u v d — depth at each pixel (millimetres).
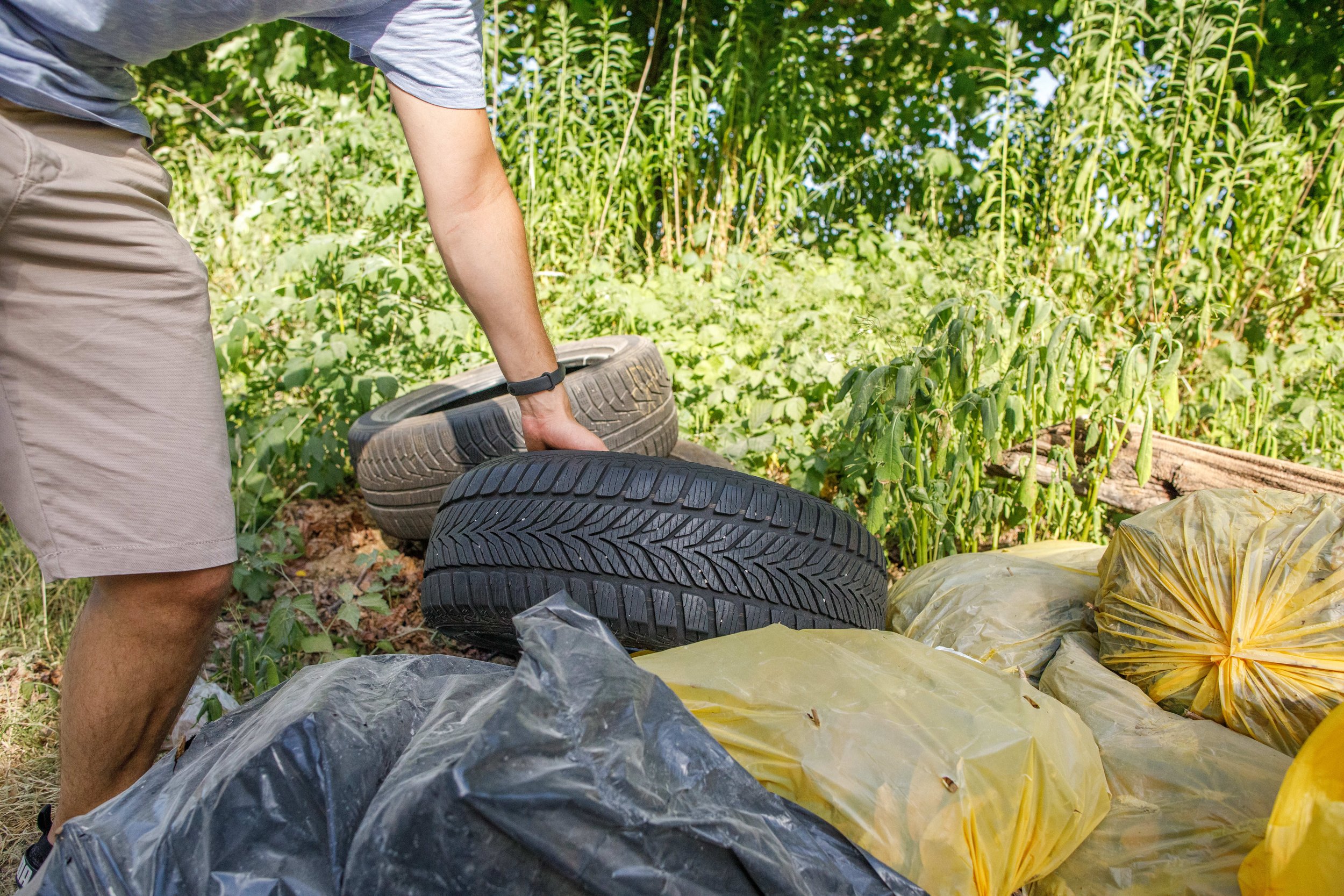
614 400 3252
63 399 1570
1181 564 1910
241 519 3371
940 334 2631
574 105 6941
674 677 1629
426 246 5301
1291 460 3834
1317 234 5406
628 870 1052
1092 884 1650
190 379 1650
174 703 1731
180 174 7172
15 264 1506
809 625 2123
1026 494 2729
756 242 7027
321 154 5469
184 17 1529
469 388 3932
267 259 5789
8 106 1464
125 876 1205
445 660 1603
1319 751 1379
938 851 1397
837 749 1485
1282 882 1366
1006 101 6059
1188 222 5402
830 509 2275
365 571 3275
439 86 1951
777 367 4215
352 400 3988
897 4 6941
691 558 2076
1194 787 1658
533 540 2152
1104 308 5238
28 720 2277
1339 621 1722
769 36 7141
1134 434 3043
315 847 1173
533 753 1036
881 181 7418
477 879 1007
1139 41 6176
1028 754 1538
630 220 6910
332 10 1780
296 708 1318
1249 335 5070
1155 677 1886
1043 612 2238
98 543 1592
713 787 1204
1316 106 5574
